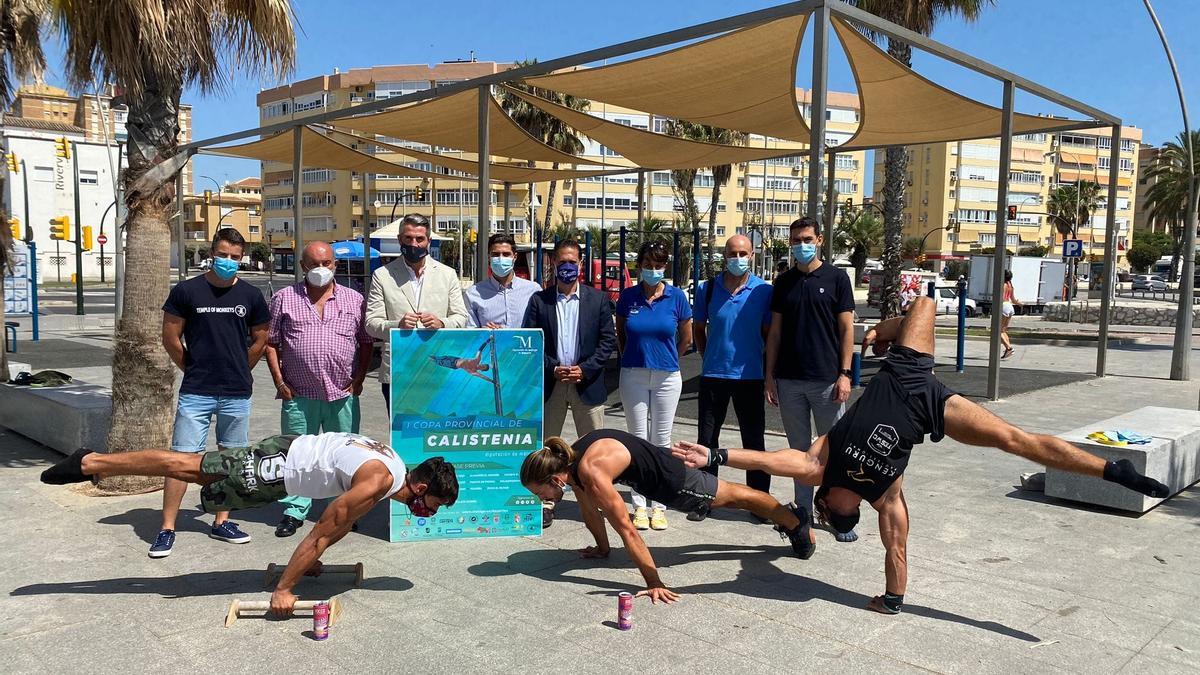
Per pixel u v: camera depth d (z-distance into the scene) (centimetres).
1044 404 1071
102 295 4028
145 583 443
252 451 415
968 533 538
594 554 493
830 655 362
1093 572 467
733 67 952
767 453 427
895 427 392
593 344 555
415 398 523
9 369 1095
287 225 7625
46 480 417
